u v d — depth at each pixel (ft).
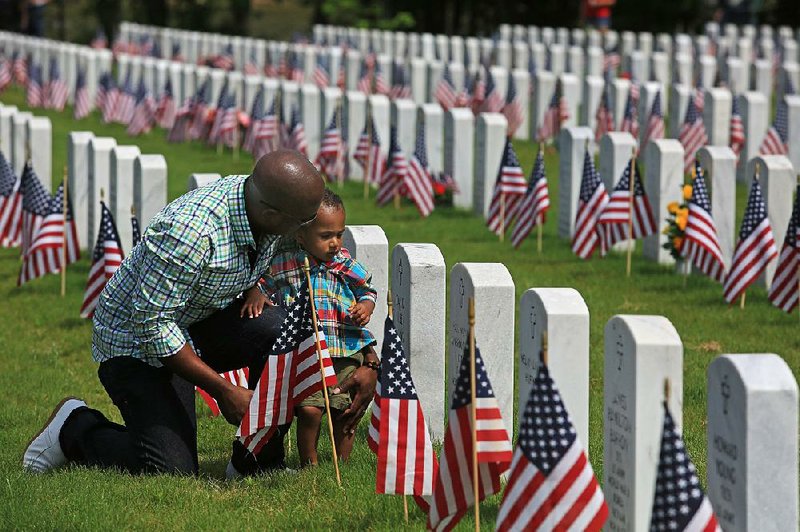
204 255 34.35
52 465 38.93
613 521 30.86
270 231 34.45
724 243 68.08
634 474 29.35
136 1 249.96
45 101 156.25
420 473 33.01
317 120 110.01
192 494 35.50
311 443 37.93
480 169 86.74
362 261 43.37
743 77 132.98
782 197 65.31
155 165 63.16
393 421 32.99
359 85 137.69
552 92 121.80
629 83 114.42
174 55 180.24
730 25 189.06
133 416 37.11
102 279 57.57
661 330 29.45
